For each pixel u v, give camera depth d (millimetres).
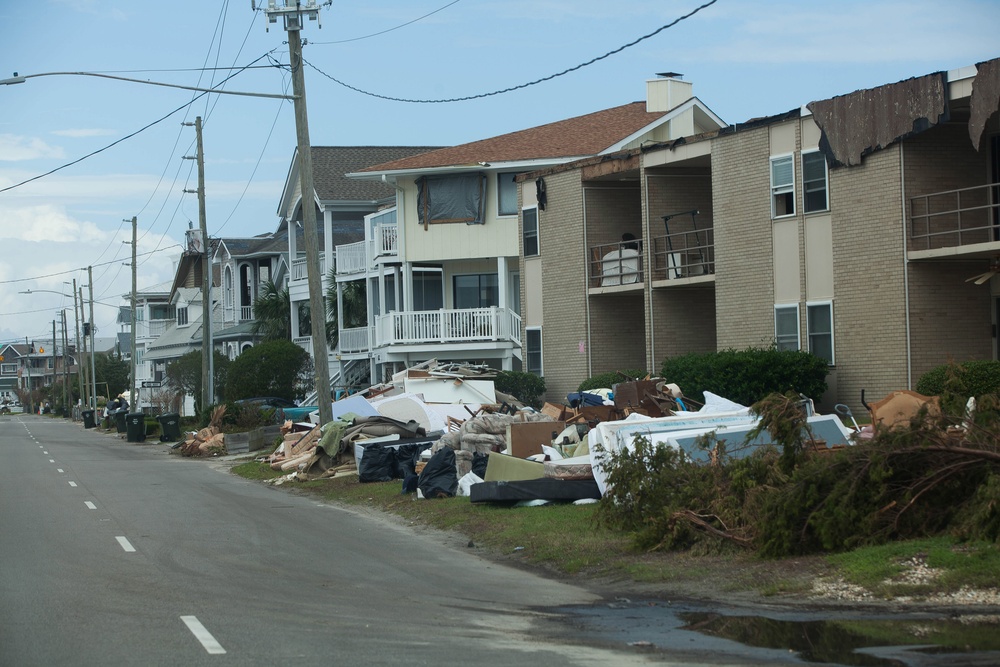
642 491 25891
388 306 81812
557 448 36562
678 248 57531
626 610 19125
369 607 19406
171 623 17781
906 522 21547
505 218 72000
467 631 17266
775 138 48562
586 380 58688
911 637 15852
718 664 14758
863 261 44094
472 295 76188
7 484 46938
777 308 48469
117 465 60500
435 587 21719
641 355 62969
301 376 89500
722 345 51531
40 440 96562
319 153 100312
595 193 62562
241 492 42938
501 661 15062
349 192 93312
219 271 142750
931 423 21641
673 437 28953
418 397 54469
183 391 110250
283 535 29688
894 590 18688
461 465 37031
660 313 57250
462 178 72250
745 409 37781
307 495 41438
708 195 58406
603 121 75688
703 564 22719
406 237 74500
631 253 58969
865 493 21688
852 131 44156
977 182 43094
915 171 42375
